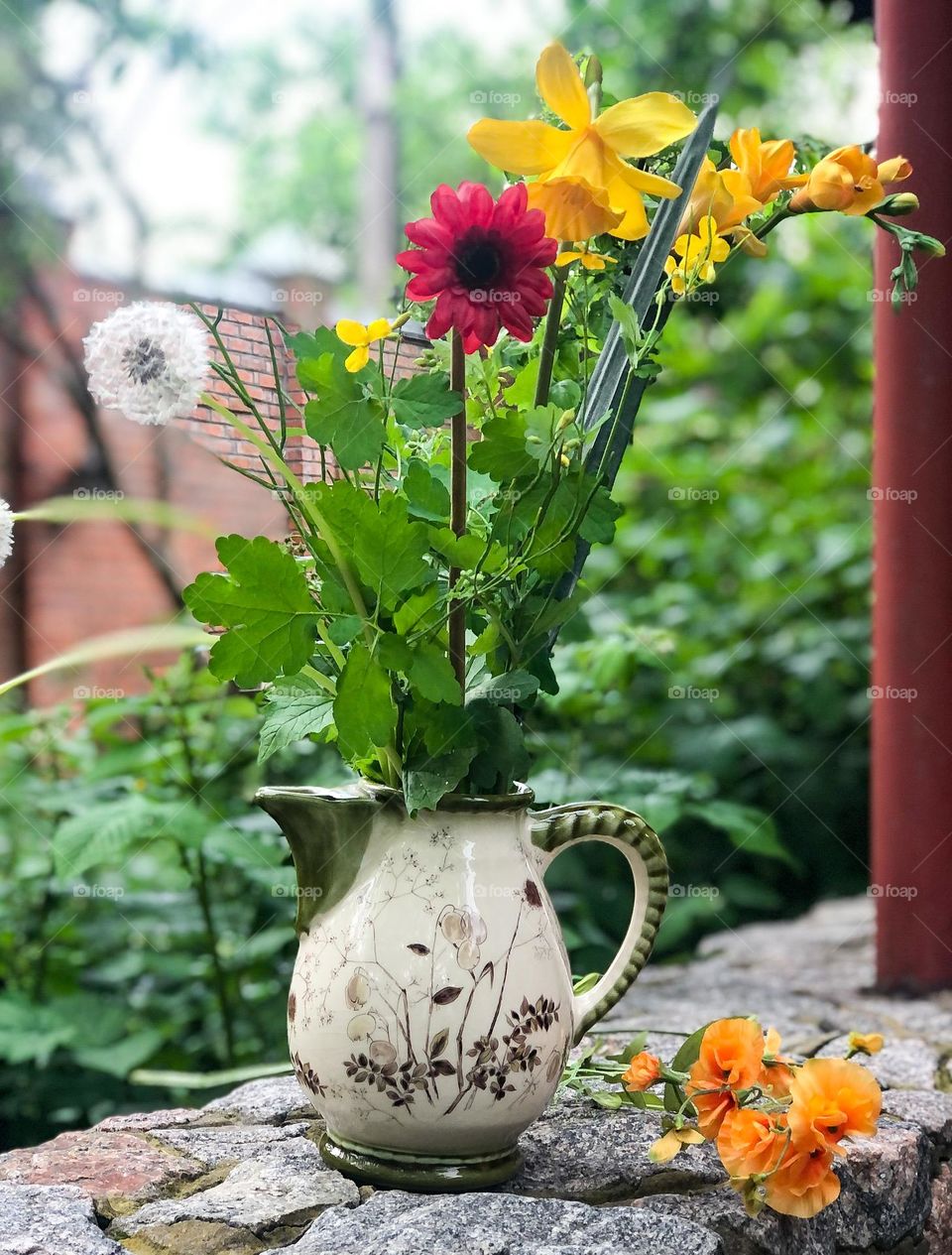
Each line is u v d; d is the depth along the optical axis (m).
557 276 0.97
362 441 0.91
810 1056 1.48
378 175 5.54
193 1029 2.22
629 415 1.02
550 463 0.93
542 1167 1.04
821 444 3.85
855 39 4.39
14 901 2.26
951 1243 1.20
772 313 4.03
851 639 3.20
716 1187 1.02
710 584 3.45
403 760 0.96
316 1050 0.96
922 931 1.84
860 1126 0.92
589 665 2.03
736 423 4.00
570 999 0.99
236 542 0.88
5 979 2.28
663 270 1.00
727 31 4.71
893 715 1.89
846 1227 1.06
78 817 1.78
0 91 3.97
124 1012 1.99
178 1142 1.11
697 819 2.78
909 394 1.88
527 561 0.94
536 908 0.97
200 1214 0.95
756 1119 0.93
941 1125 1.22
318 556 0.93
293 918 2.07
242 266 4.18
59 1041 1.86
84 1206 0.95
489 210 0.87
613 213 0.90
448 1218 0.91
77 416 4.05
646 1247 0.88
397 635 0.90
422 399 0.91
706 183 0.98
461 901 0.94
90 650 0.88
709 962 2.09
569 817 1.04
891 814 1.89
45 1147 1.09
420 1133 0.94
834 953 2.15
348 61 5.89
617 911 2.28
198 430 1.03
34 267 3.96
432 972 0.92
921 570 1.88
